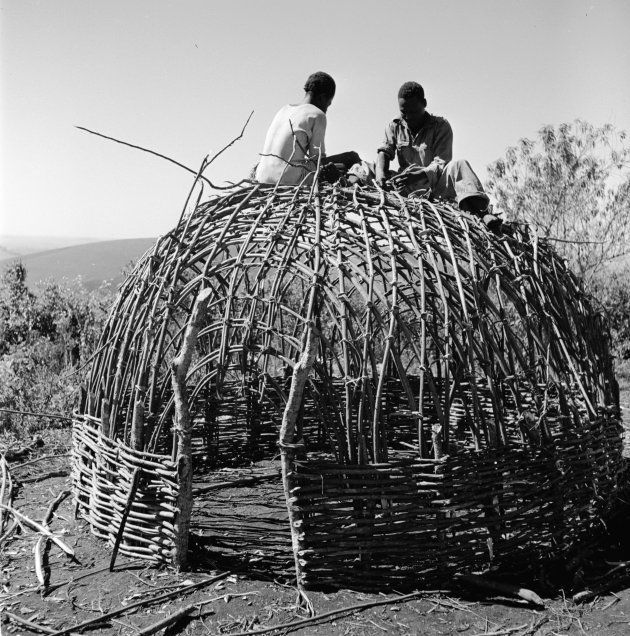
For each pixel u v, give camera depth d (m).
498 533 3.59
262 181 5.02
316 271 3.61
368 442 3.68
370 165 5.10
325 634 3.03
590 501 4.04
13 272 13.16
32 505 4.85
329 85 5.18
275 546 3.98
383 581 3.45
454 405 6.32
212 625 3.13
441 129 5.35
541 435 3.78
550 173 12.23
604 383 4.59
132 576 3.62
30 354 9.91
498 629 3.08
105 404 4.18
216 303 4.23
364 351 3.49
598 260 12.28
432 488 3.44
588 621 3.16
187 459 3.59
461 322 3.63
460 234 4.15
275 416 6.27
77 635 3.06
